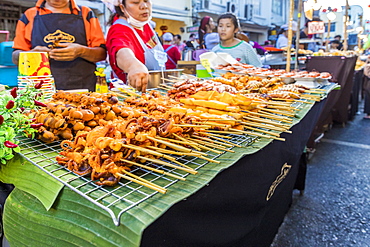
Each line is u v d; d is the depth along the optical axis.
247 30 16.73
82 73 3.19
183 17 12.12
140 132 1.16
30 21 2.97
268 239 2.30
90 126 1.48
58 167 1.10
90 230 0.89
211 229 1.20
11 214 1.13
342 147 4.72
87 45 3.18
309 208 2.99
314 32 6.28
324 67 5.09
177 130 1.26
